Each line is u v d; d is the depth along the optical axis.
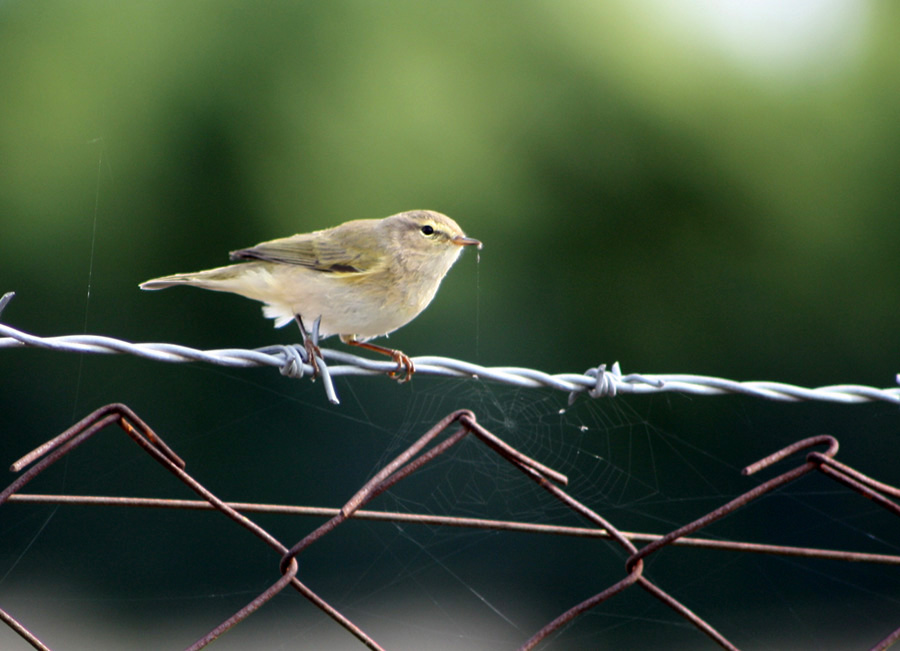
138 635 10.43
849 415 12.91
